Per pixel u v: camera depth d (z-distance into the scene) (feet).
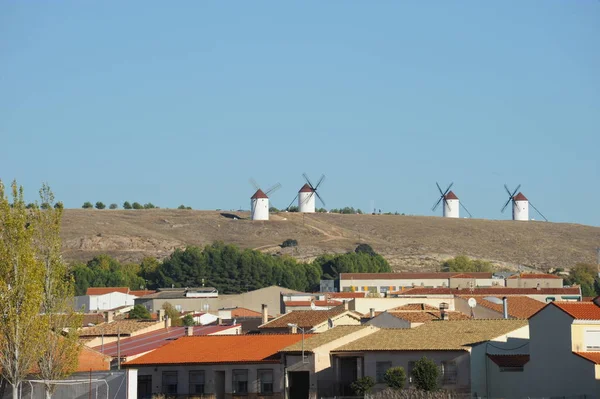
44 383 344.28
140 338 496.64
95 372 356.79
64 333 351.25
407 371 376.07
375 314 533.14
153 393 410.52
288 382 396.57
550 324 351.46
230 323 607.37
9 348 336.29
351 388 378.32
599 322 344.08
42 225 352.08
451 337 385.50
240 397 399.85
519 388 360.07
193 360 408.87
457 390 366.63
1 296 336.70
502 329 388.78
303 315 529.45
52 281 350.43
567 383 342.85
